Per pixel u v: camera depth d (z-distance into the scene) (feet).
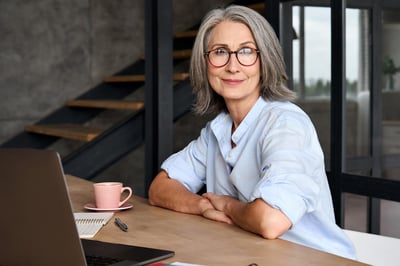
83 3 16.99
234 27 5.90
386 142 9.33
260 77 5.97
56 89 16.69
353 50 9.55
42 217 3.64
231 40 5.88
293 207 4.79
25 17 16.24
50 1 16.53
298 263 4.04
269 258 4.16
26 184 3.62
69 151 16.99
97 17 17.20
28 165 3.59
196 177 6.67
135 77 15.52
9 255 3.81
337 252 5.41
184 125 18.97
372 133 9.48
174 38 17.39
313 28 10.02
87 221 5.40
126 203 6.37
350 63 9.52
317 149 5.55
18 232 3.74
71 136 13.65
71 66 16.87
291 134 5.27
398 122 9.18
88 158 13.01
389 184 8.63
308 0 10.03
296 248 4.45
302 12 10.16
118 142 13.12
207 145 6.59
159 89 12.21
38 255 3.72
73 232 3.60
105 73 17.37
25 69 16.31
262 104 5.93
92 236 4.89
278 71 5.95
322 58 9.89
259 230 4.79
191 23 18.69
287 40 10.43
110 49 17.42
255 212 4.83
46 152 3.54
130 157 18.28
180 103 13.11
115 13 17.44
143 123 13.25
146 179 12.65
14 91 16.20
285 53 10.47
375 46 9.57
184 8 18.57
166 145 12.34
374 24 9.57
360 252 5.55
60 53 16.71
